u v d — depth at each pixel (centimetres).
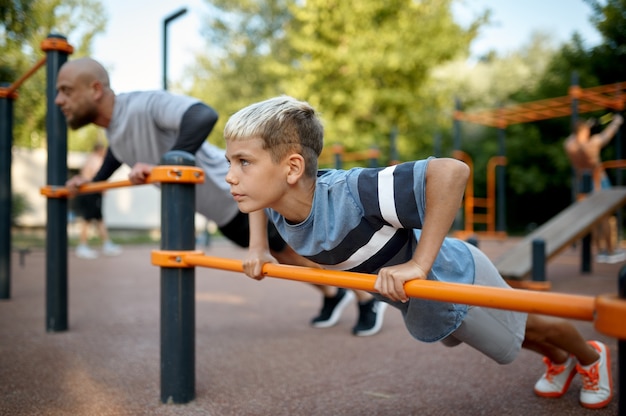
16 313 391
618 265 761
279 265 163
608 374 199
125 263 796
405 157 1933
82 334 322
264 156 141
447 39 1903
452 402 206
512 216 1897
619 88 837
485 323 169
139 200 1772
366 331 321
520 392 215
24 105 1060
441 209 132
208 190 274
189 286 204
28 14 921
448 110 2044
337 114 1933
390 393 217
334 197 148
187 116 248
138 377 238
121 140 276
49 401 208
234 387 224
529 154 1756
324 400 209
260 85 2692
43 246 1048
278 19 2814
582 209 588
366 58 1845
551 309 104
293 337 316
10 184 455
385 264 158
